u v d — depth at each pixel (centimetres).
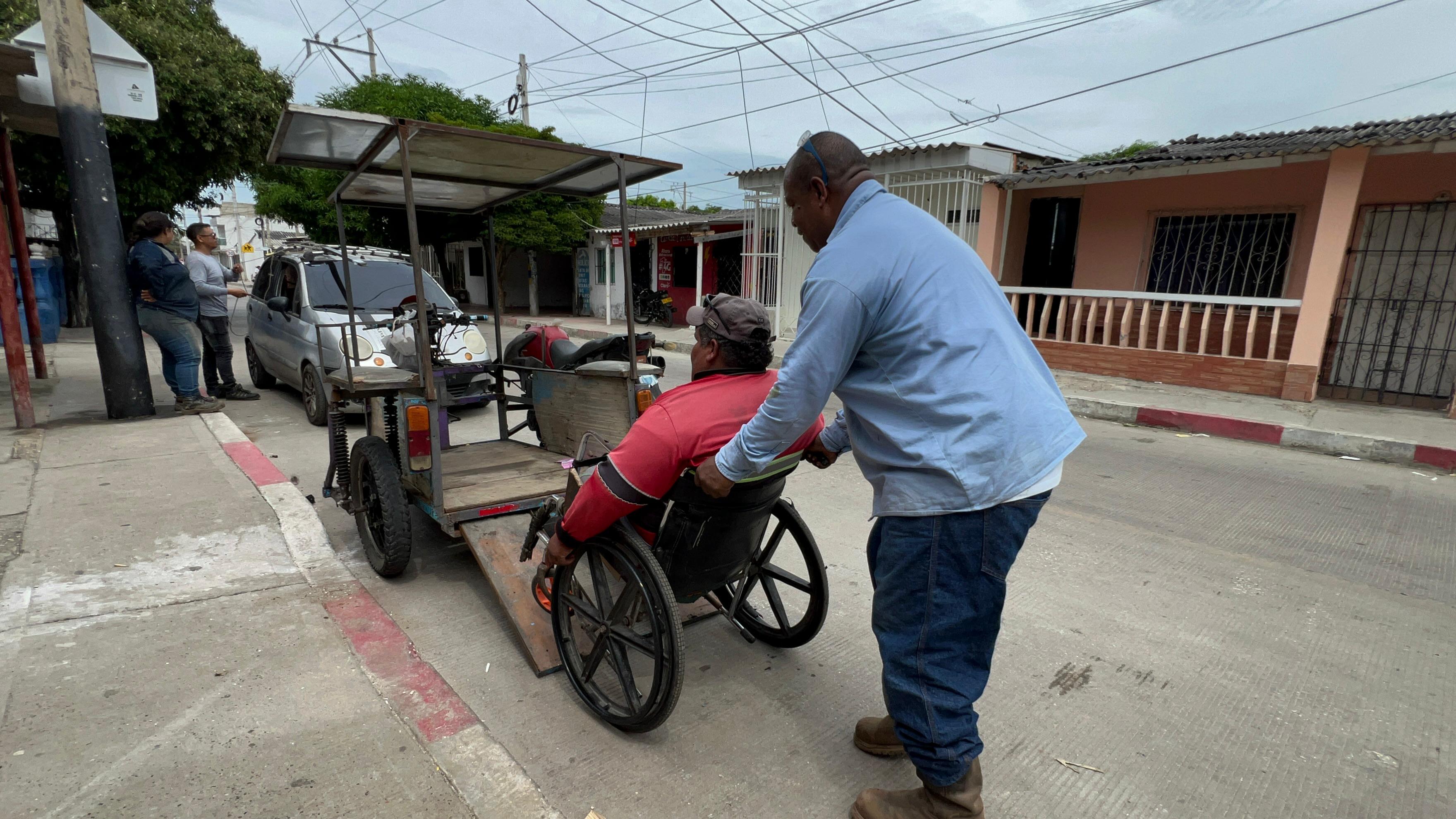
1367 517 469
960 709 183
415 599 329
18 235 763
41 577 319
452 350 665
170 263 609
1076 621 327
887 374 174
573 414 411
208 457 497
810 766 227
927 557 175
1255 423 688
